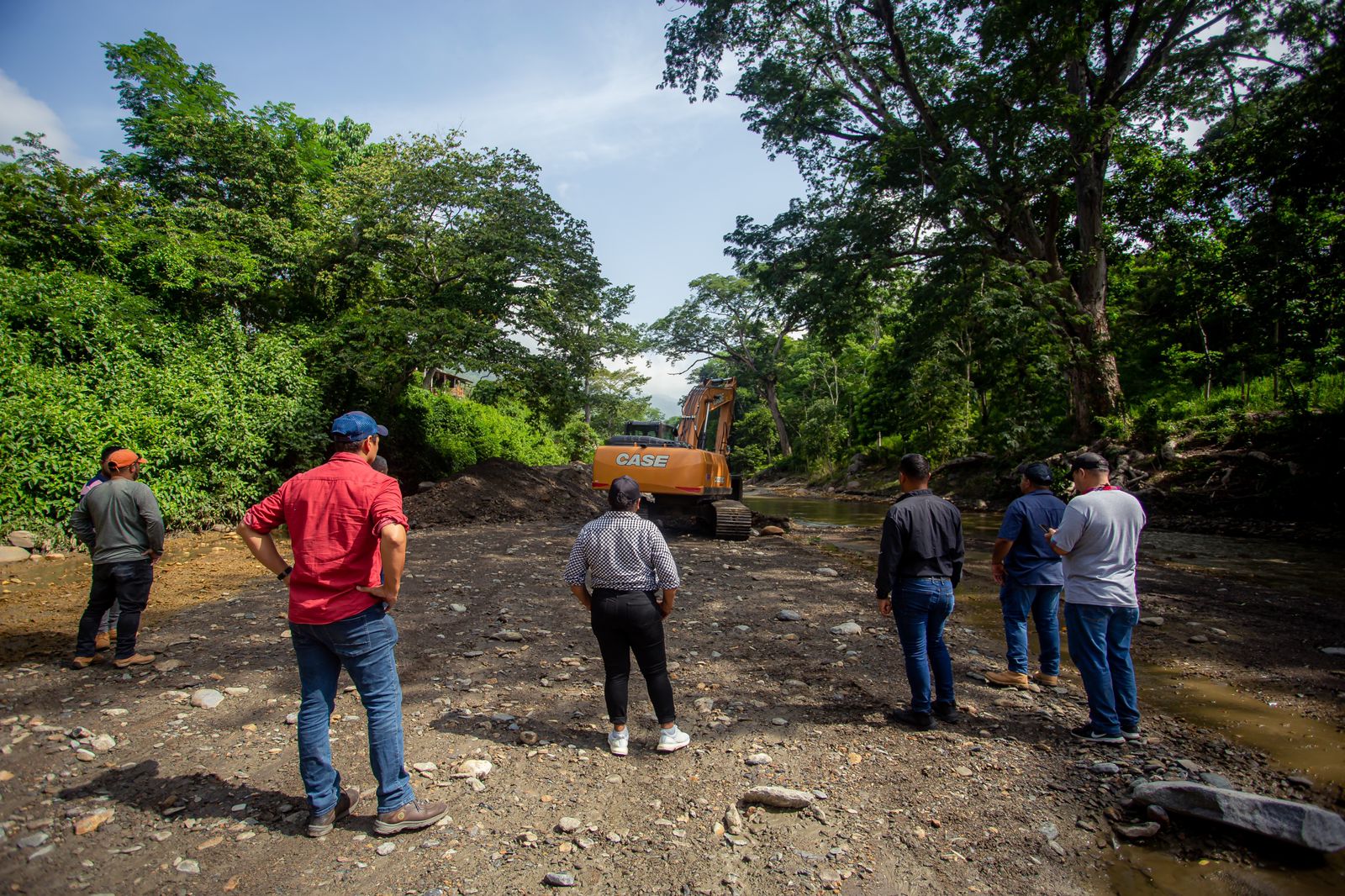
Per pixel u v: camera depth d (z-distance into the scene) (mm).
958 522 4484
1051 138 18406
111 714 4336
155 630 6281
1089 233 20391
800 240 22547
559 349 20469
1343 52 13352
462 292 18922
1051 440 22016
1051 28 17094
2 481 9914
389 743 3131
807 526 17797
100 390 11875
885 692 5043
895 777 3748
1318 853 3059
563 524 15156
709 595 8227
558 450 34750
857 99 21938
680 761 3926
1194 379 23250
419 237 18609
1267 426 17203
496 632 6434
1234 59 18547
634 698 4902
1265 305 18375
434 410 24469
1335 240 15523
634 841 3113
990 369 20406
